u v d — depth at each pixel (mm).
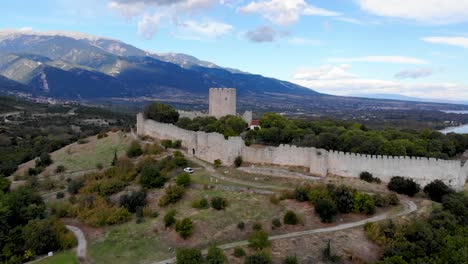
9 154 152000
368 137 104750
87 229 75438
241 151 102250
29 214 78062
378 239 64750
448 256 59500
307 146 104812
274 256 60719
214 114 146750
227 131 116000
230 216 73000
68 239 68625
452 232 66000
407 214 72688
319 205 71688
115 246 67000
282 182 89312
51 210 85125
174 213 75062
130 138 137000
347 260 60938
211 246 63969
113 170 104000
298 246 63656
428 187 81125
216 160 102188
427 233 64188
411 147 98188
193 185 88625
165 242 66875
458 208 72938
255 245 62688
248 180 91438
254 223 70562
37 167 124250
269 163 99000
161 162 103500
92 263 61938
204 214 74125
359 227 69375
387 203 76812
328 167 91938
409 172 85125
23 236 69000
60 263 62125
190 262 55875
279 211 74750
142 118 136750
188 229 67188
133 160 113125
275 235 67375
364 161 88438
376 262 58781
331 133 110188
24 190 90812
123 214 77688
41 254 67312
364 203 73750
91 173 106562
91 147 137625
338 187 77750
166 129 125125
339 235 66812
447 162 82938
